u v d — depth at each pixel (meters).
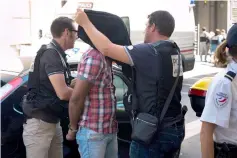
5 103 3.90
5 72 4.64
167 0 11.41
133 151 2.67
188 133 6.77
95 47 2.76
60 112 3.35
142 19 10.86
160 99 2.60
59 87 3.21
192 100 3.31
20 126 3.93
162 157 2.63
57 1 11.11
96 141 2.89
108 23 2.75
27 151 3.40
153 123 2.54
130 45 2.72
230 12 19.14
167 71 2.62
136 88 2.65
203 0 25.64
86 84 2.83
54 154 3.66
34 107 3.32
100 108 2.90
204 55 19.23
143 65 2.59
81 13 2.63
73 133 3.03
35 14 10.62
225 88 2.31
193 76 14.19
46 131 3.35
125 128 4.58
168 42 2.71
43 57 3.29
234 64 2.37
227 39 2.41
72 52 5.80
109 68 2.94
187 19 12.10
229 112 2.33
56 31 3.35
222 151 2.44
